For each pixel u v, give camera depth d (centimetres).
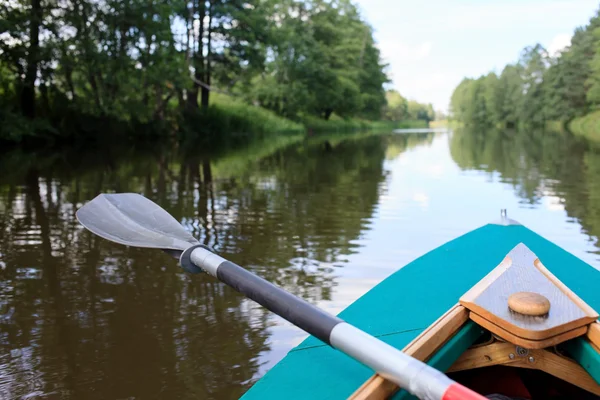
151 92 2108
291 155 1477
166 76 2017
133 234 214
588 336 145
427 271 234
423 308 202
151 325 293
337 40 4325
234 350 265
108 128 1972
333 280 366
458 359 158
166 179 894
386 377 125
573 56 4566
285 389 149
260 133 3047
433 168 1088
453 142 2409
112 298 334
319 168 1098
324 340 141
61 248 446
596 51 4109
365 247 447
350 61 4950
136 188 785
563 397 187
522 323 142
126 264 402
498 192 737
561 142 2128
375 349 128
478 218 559
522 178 894
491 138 2875
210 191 759
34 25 1670
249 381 237
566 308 150
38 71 1759
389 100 9506
